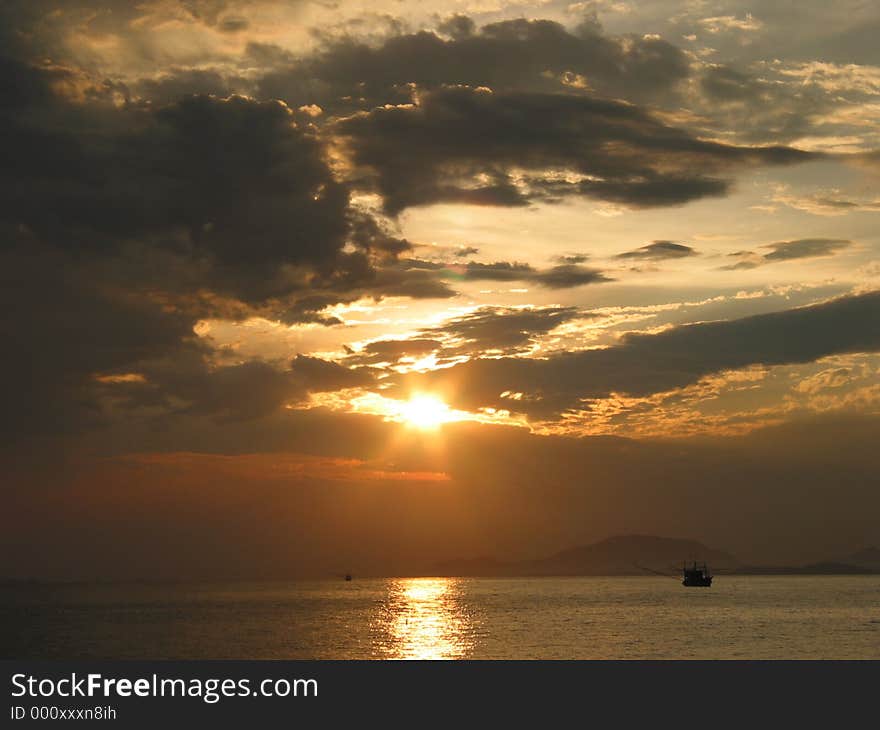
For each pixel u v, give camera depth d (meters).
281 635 132.88
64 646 119.12
